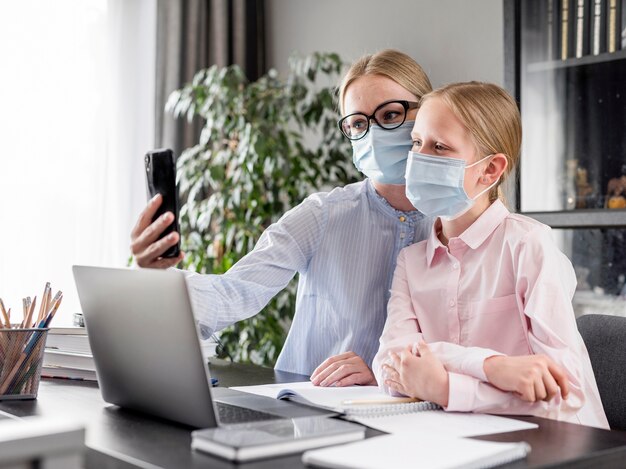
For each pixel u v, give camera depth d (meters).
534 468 0.85
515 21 2.50
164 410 1.09
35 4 3.02
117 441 0.98
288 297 3.08
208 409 1.01
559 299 1.30
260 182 3.08
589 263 2.41
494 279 1.41
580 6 2.40
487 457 0.85
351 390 1.36
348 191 1.73
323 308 1.72
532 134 2.49
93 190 3.14
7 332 1.28
